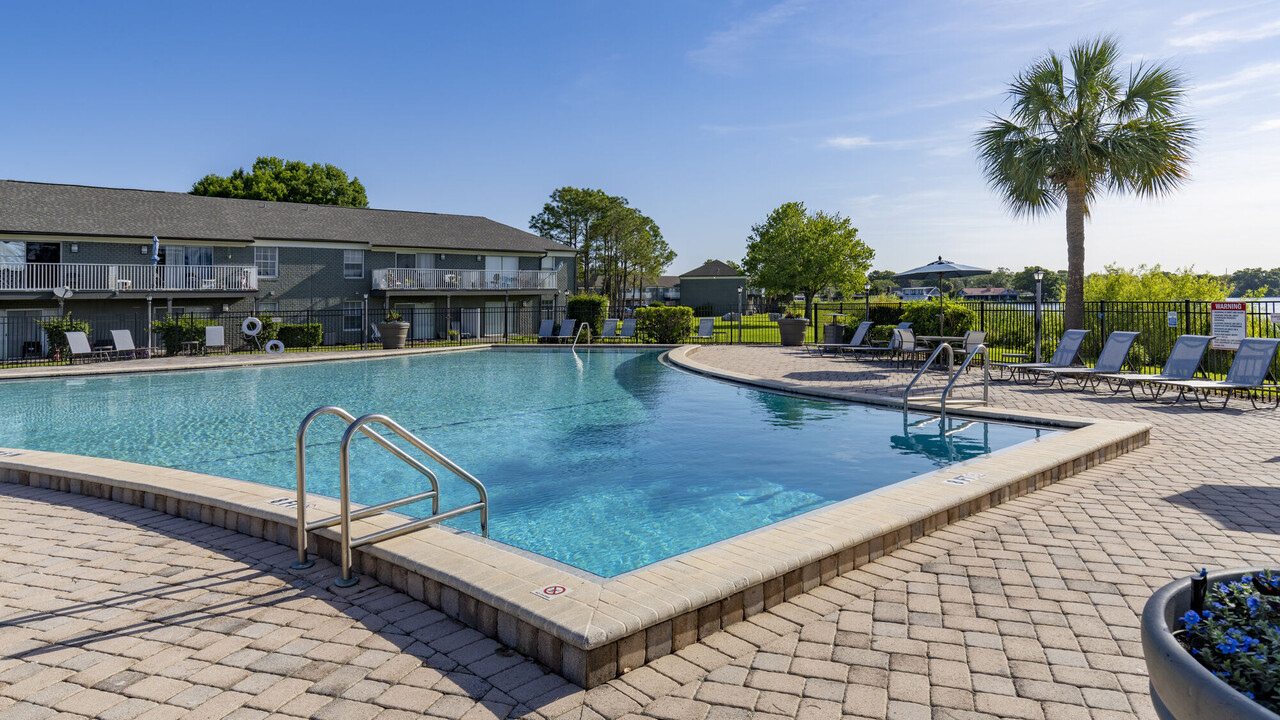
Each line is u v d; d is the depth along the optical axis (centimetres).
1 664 277
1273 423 848
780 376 1437
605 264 6131
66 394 1331
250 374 1680
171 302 2486
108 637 302
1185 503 508
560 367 1830
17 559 406
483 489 447
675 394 1264
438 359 2089
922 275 1931
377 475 697
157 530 462
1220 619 184
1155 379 1043
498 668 277
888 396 1084
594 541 498
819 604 341
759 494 614
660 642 287
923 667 274
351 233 3034
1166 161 1369
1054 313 1742
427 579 339
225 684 262
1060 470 590
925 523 444
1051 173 1480
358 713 242
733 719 238
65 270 2338
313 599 347
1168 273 1945
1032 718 236
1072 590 351
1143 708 240
